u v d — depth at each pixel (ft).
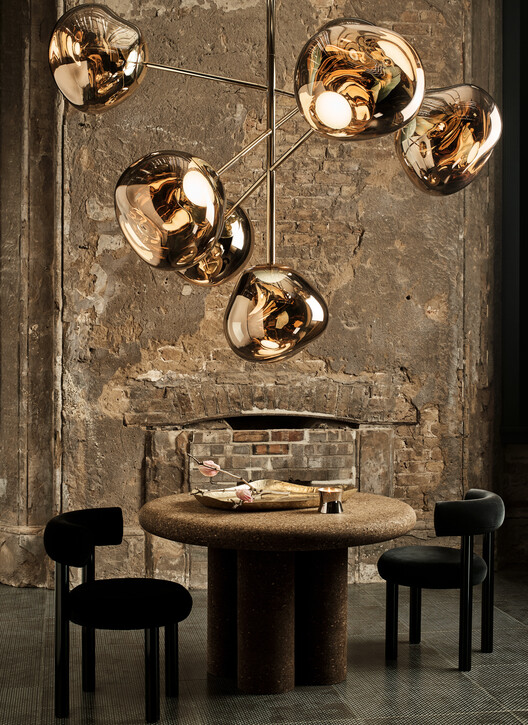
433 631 13.82
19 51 16.52
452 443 17.49
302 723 10.18
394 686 11.37
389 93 5.95
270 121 7.56
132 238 6.53
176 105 16.62
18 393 16.56
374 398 17.21
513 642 13.24
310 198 17.04
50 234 16.49
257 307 7.29
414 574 11.87
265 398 16.81
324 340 17.04
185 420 16.60
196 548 16.49
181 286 16.60
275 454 16.72
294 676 11.42
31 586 16.60
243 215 9.82
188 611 10.52
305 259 17.03
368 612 14.94
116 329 16.42
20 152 16.46
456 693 11.13
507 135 17.90
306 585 11.49
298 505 11.38
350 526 10.35
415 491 17.38
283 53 16.97
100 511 11.55
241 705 10.73
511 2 17.78
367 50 5.87
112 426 16.38
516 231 17.83
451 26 17.40
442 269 17.46
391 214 17.29
